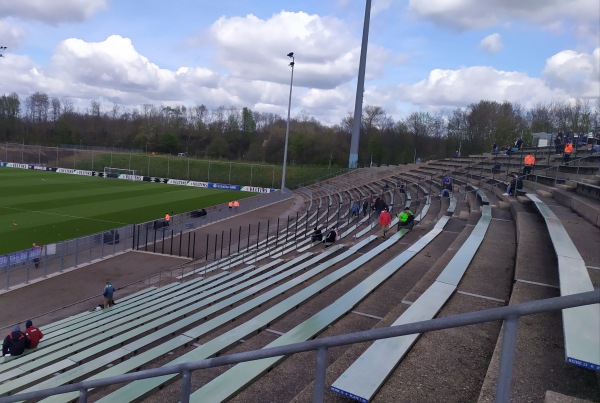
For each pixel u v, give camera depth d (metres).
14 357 11.79
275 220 38.12
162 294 17.08
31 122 116.69
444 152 78.44
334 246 17.92
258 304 10.14
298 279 11.82
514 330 1.97
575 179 19.05
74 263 24.38
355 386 4.07
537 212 14.66
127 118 124.12
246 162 88.88
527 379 3.92
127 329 11.53
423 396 4.04
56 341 12.87
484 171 32.66
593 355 3.31
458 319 2.08
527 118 69.62
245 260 21.42
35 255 22.19
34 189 53.22
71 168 84.12
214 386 5.21
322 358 2.51
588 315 4.00
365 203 31.41
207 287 15.61
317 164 89.50
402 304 6.90
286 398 5.09
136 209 43.53
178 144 110.12
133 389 6.30
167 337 9.49
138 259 25.78
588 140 30.58
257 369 5.60
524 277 7.11
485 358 4.80
